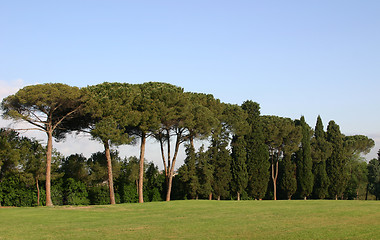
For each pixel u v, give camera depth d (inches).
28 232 713.0
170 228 742.5
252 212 1024.9
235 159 2003.0
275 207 1174.3
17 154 1402.6
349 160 2591.0
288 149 2149.4
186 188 1838.1
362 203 1348.4
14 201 1487.5
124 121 1451.8
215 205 1279.5
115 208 1216.2
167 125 1663.4
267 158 2078.0
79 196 1622.8
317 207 1155.9
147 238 626.8
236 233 661.3
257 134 2070.6
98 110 1407.5
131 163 1768.0
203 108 1754.4
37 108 1373.0
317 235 621.6
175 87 1720.0
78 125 1561.3
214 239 605.6
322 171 2237.9
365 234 627.8
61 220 914.1
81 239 627.8
